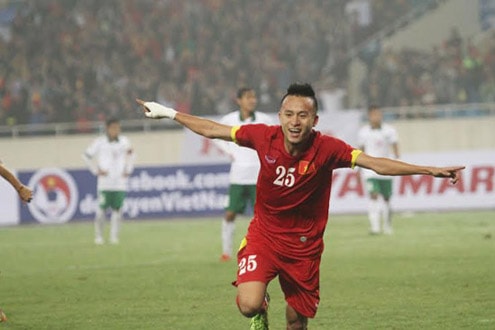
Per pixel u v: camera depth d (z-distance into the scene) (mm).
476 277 22969
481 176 48500
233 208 29219
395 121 55938
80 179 51906
